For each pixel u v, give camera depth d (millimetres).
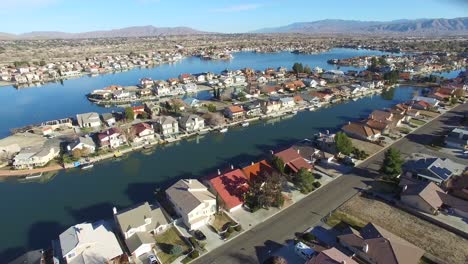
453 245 45375
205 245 45719
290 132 97500
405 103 115812
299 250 43438
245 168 63375
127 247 44344
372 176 65562
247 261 42625
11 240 49875
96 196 62812
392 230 48656
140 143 87000
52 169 73812
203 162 77375
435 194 54531
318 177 65000
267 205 54281
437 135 89000
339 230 48781
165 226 49344
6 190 66062
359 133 87125
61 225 53688
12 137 93688
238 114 108750
